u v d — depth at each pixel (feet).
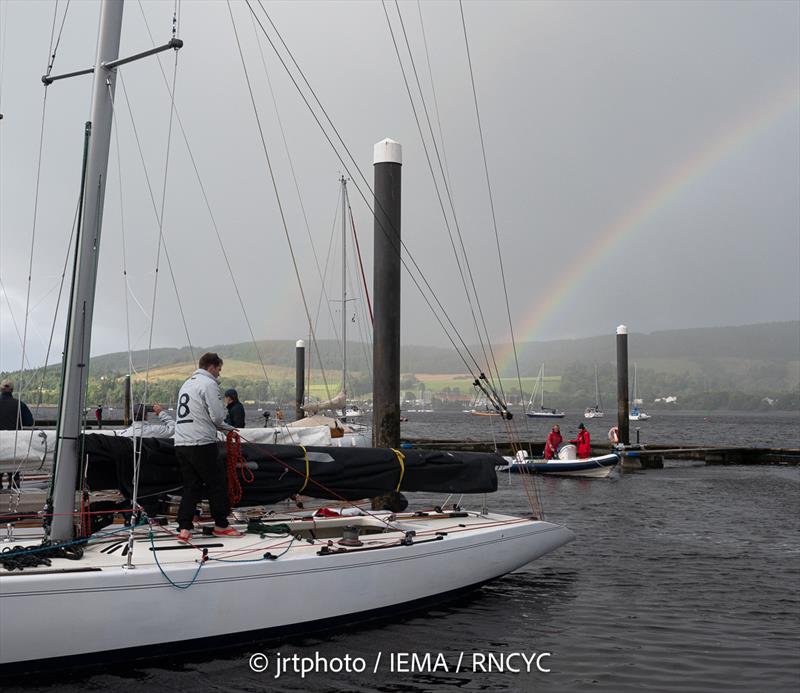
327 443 27.91
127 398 40.50
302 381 120.47
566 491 65.41
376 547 22.31
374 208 32.50
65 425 19.56
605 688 19.11
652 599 27.22
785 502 57.41
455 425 307.78
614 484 71.82
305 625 20.76
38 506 23.29
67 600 16.93
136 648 17.99
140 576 17.80
